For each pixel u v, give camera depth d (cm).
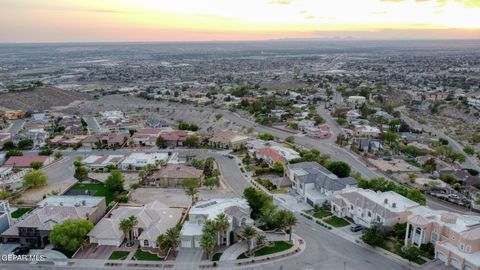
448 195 13488
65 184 14888
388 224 10288
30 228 9912
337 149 19662
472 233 8575
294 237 10319
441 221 9381
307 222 11250
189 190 13175
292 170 14225
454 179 14912
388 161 17638
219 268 8888
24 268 8944
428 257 9188
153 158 17250
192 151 19238
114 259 9281
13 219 11381
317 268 8900
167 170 14988
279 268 8906
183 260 9219
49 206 10881
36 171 14538
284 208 12262
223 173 15862
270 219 10406
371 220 10619
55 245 9894
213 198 13088
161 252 9550
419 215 9700
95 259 9288
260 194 11600
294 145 19850
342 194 11794
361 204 11069
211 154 18725
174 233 9375
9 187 14488
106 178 15175
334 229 10794
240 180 15012
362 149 19338
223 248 9750
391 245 9881
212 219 9862
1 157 18025
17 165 16750
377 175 15800
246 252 9538
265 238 9988
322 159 16175
